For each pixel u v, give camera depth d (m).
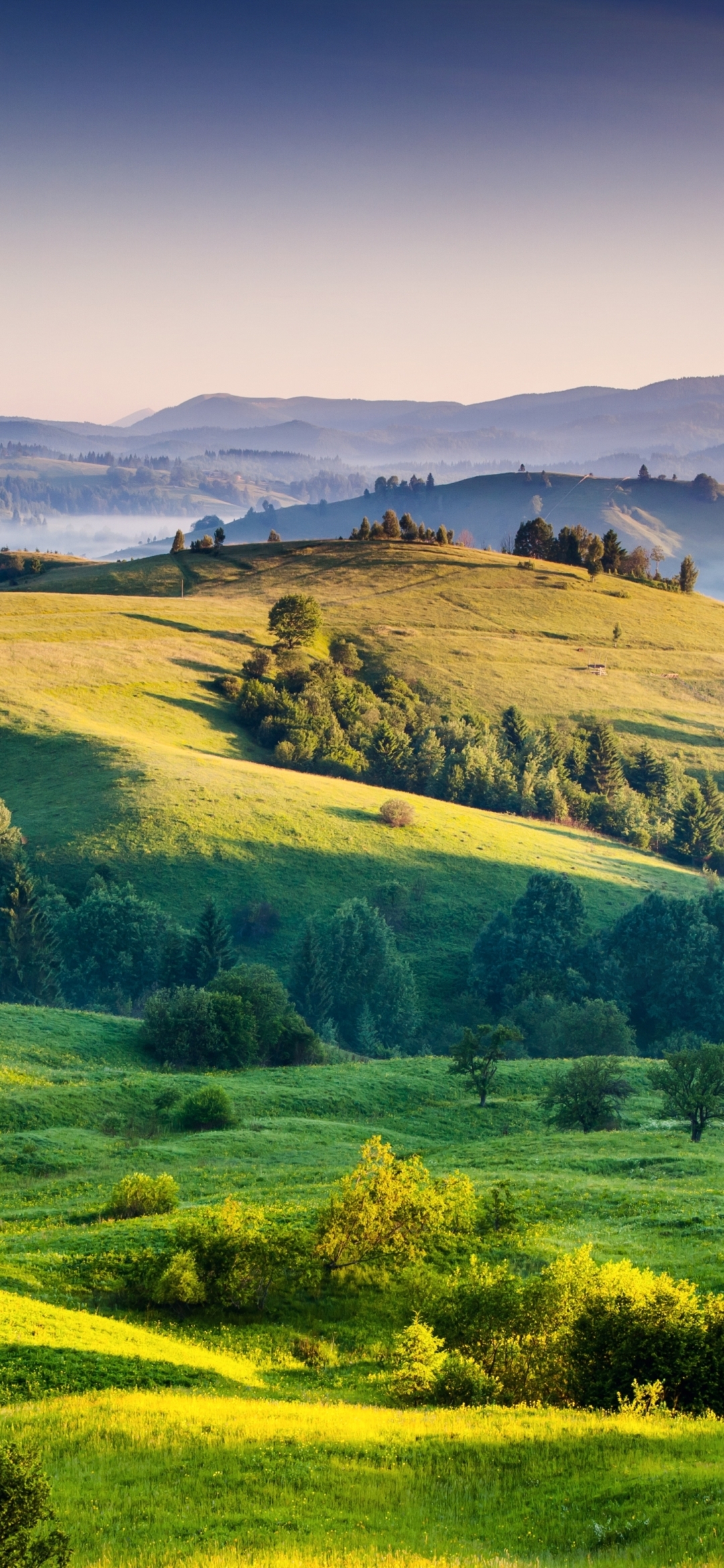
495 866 113.94
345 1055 76.81
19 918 90.69
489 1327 26.11
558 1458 18.72
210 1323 30.55
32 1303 28.16
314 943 89.62
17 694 142.38
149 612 198.25
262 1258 31.73
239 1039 68.75
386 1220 33.41
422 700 174.75
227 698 160.88
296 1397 24.80
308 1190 42.62
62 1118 54.34
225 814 113.88
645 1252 33.19
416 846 115.12
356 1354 28.98
